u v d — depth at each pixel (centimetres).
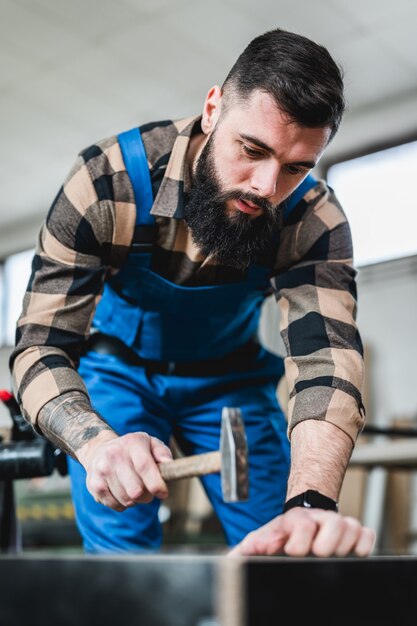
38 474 165
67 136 642
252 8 473
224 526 185
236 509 181
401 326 589
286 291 158
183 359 178
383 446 422
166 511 545
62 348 147
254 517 179
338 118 136
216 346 178
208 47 515
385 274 596
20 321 149
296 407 138
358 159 614
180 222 155
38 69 550
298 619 65
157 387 177
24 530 539
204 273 162
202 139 154
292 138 130
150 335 173
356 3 470
